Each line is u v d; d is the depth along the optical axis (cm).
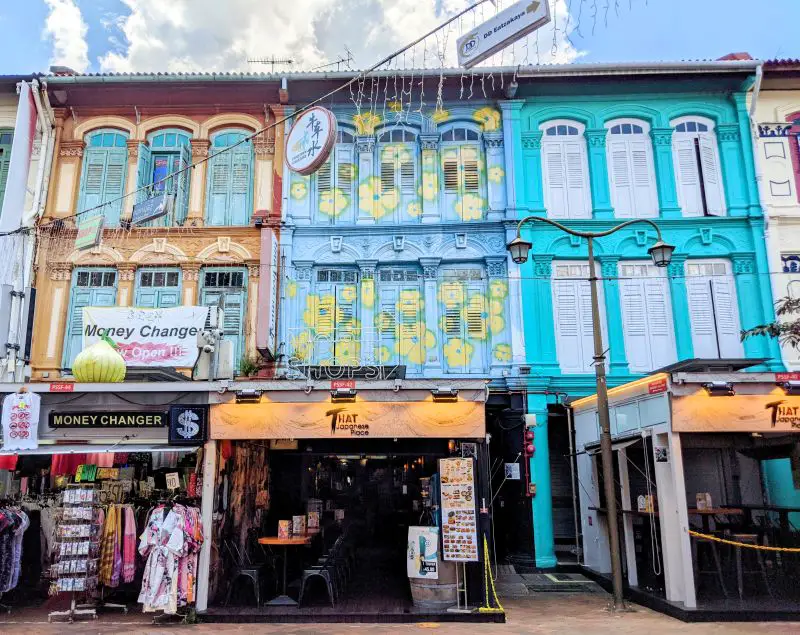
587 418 1258
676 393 914
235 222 1481
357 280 1444
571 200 1471
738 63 1420
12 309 1343
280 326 1391
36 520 1002
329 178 1487
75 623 871
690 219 1421
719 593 963
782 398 908
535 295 1409
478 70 1427
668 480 945
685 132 1493
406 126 1517
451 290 1433
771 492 1253
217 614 883
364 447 1213
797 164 1463
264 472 1224
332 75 1445
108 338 1079
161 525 893
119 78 1453
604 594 1070
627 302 1416
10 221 1385
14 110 1523
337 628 840
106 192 1494
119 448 952
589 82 1469
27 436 953
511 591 1098
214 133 1527
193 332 1204
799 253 1418
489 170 1478
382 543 1521
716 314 1395
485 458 950
